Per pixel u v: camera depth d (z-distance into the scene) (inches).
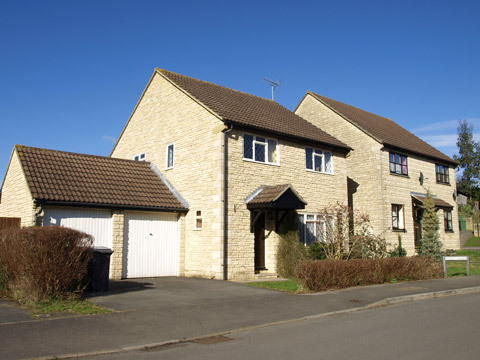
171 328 341.1
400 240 989.2
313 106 1128.2
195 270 687.1
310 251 716.7
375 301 470.3
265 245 730.8
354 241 740.7
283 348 286.8
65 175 653.3
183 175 737.6
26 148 671.8
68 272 423.8
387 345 290.4
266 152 740.0
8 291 444.5
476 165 2262.6
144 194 698.2
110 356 270.2
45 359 257.8
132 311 394.9
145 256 677.3
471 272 795.4
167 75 823.7
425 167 1130.0
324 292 527.8
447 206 1143.6
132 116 911.7
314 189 807.7
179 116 768.9
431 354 267.1
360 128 1015.0
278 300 471.5
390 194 987.9
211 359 262.5
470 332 328.5
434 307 449.7
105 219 640.4
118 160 776.9
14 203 662.5
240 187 685.3
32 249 406.6
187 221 715.4
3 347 276.8
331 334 326.0
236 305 438.9
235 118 696.4
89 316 368.5
